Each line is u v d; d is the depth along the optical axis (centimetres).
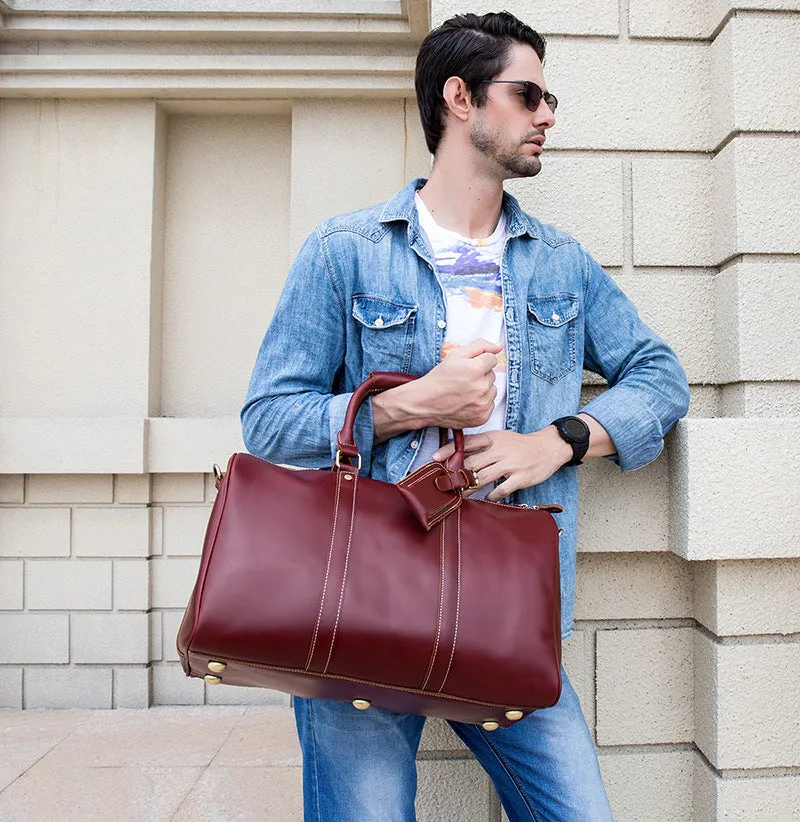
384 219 120
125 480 311
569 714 118
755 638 146
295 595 92
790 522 140
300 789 234
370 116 313
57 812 219
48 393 314
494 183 120
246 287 329
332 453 112
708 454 140
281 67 299
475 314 119
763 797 144
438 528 101
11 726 290
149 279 314
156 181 319
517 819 121
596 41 164
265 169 331
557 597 103
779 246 153
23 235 315
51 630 310
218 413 328
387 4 287
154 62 299
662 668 157
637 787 156
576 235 162
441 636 94
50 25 290
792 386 153
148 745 272
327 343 119
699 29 165
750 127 153
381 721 112
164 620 316
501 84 115
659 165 163
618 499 151
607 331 136
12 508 310
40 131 316
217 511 96
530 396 123
